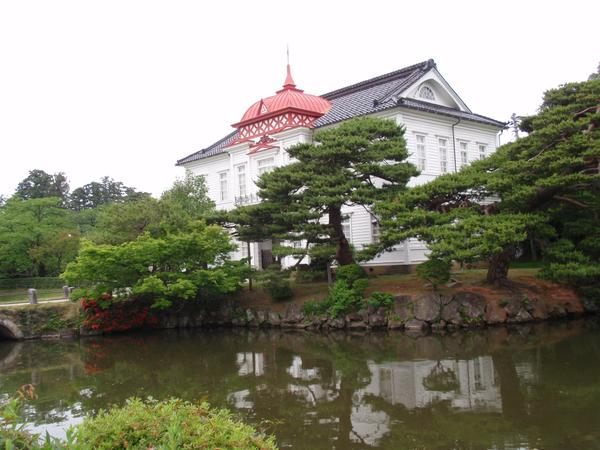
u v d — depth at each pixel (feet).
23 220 140.46
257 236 84.79
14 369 63.77
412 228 70.18
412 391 43.24
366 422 36.06
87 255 82.33
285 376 51.65
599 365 47.91
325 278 96.53
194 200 105.91
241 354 65.57
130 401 21.61
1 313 89.71
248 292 97.76
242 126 118.83
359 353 60.95
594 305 79.46
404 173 78.69
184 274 86.28
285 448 31.60
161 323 96.12
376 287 82.64
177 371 57.11
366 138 79.56
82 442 14.52
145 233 85.76
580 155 65.77
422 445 31.12
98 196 256.52
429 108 103.19
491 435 31.99
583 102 70.69
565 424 33.09
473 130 116.47
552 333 65.51
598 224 76.07
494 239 63.93
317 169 79.87
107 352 73.46
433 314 73.15
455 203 77.51
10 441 12.02
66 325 91.91
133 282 86.94
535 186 66.69
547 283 81.10
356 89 120.57
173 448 15.43
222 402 42.83
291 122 107.14
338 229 84.99
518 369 48.14
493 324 72.43
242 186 120.26
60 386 52.65
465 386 43.65
